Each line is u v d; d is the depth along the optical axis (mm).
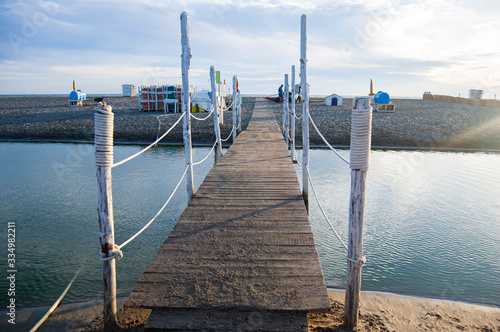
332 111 26172
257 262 3438
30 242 5969
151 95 27094
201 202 5266
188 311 2775
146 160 13234
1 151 15102
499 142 16141
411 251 5695
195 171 11461
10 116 23859
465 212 7594
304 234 4078
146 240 6062
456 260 5371
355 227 3076
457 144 16141
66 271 4992
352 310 3201
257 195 5621
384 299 4184
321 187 9555
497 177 10766
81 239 6117
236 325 2643
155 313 2760
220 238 3973
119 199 8406
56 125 20109
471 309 3982
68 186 9609
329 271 5016
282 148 10562
